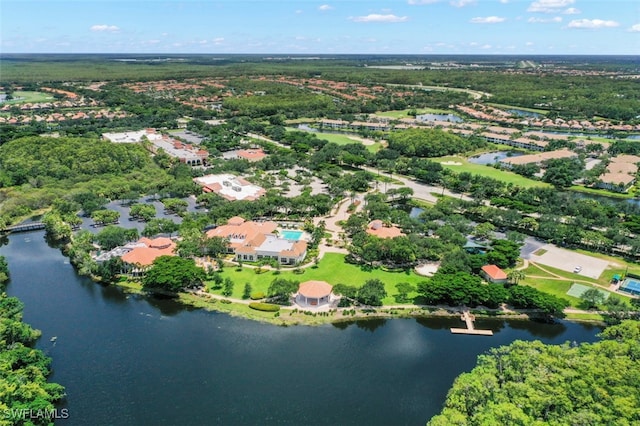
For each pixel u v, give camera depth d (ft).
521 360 359.25
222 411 357.82
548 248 650.84
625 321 417.49
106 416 350.23
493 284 510.58
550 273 572.92
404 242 597.52
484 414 304.09
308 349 433.48
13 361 368.68
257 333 456.04
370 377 398.01
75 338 444.14
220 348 432.66
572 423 295.28
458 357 425.69
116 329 460.55
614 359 353.92
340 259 610.24
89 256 583.17
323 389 382.83
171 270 526.98
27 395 329.31
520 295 492.13
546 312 483.51
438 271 537.24
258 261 600.80
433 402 371.15
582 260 611.88
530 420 298.15
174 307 501.15
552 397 315.78
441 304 508.12
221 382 388.37
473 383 335.67
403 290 507.71
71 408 356.79
